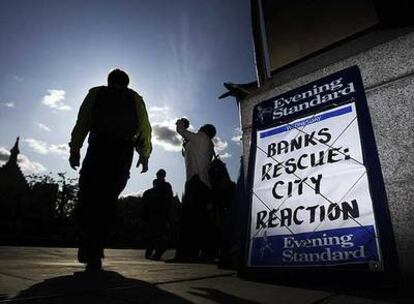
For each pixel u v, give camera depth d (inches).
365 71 93.1
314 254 81.1
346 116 90.8
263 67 142.2
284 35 136.6
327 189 86.0
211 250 173.8
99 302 55.2
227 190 182.9
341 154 87.5
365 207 78.1
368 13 109.9
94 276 85.1
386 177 83.3
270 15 144.6
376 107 88.7
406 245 76.5
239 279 89.8
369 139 84.0
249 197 101.2
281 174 97.2
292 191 92.5
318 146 92.9
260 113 111.7
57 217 1485.0
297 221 87.8
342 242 78.1
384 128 86.2
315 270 79.0
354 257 74.9
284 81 113.0
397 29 91.9
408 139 81.7
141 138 119.2
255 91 120.4
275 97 110.1
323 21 123.3
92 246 99.8
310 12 128.7
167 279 85.1
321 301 61.6
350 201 80.9
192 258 169.6
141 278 85.4
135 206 1354.6
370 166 81.1
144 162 120.7
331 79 98.0
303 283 79.8
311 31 126.9
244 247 94.9
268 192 97.4
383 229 73.4
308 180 90.7
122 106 110.1
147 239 214.8
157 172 226.5
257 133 109.5
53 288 65.5
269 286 78.3
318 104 97.9
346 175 84.2
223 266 123.2
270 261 87.6
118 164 106.7
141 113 117.6
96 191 102.7
